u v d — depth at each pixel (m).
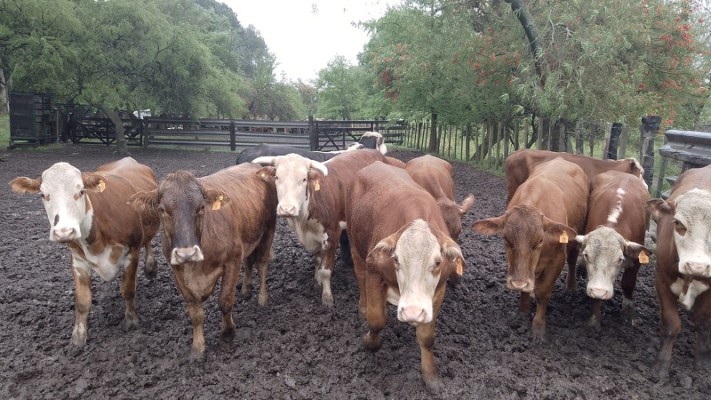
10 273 6.73
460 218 6.05
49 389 4.27
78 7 18.81
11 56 19.38
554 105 12.27
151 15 19.80
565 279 6.91
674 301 4.74
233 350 4.96
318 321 5.48
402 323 5.42
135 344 4.98
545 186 5.86
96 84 18.94
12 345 4.95
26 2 17.41
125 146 20.62
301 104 41.78
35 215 9.83
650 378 4.61
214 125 22.75
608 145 10.41
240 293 6.18
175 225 4.33
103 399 4.19
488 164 16.73
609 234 5.06
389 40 18.75
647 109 12.67
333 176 6.51
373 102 23.62
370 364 4.67
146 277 6.70
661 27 13.12
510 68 14.06
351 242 5.44
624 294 5.78
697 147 7.55
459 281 6.31
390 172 5.32
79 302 4.94
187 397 4.21
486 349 5.00
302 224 6.03
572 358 4.91
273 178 6.08
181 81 20.73
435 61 15.40
